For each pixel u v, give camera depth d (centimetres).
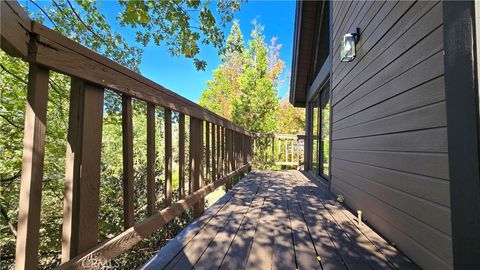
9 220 340
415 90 175
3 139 338
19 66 304
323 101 566
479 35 116
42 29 88
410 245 177
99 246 120
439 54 150
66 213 110
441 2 148
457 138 128
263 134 812
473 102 118
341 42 347
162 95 186
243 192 403
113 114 429
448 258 140
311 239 209
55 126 359
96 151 121
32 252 91
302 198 362
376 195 235
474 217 117
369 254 183
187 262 167
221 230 228
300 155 828
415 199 173
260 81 952
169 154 200
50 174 379
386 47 220
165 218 187
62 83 345
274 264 166
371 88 252
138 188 412
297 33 645
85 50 109
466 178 122
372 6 252
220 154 375
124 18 324
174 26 355
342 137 354
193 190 258
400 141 194
